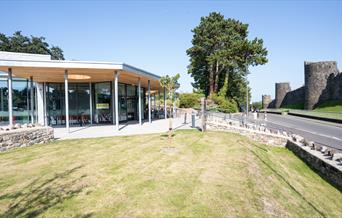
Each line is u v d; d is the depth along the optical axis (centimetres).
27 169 741
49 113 2184
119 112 2259
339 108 4328
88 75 1805
